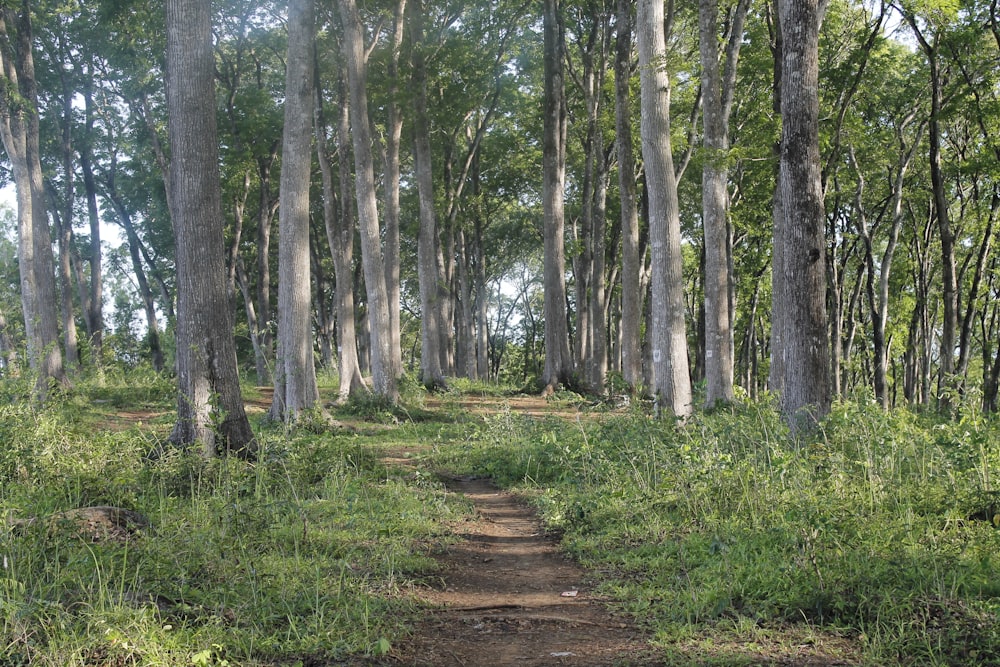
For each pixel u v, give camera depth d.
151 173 35.38
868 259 27.27
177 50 11.44
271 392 28.73
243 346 51.34
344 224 24.16
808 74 11.07
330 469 10.82
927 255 31.45
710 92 17.86
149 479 9.11
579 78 32.59
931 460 8.74
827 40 21.70
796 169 11.08
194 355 11.20
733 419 10.68
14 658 4.08
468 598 6.36
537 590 6.64
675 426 11.80
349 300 24.22
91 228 34.38
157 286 49.44
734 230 30.97
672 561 6.82
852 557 5.91
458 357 47.47
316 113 25.78
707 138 17.92
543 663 4.88
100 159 36.22
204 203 11.42
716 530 7.29
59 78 30.61
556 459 12.41
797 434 9.96
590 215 34.94
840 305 30.64
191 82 11.44
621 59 20.38
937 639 4.68
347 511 8.66
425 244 29.70
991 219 24.11
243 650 4.66
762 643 4.93
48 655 4.09
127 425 17.11
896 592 5.30
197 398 11.15
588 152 31.62
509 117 36.34
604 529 8.45
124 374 29.11
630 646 5.11
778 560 6.26
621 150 20.86
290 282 17.98
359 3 25.69
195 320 11.28
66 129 30.66
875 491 7.81
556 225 27.31
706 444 9.38
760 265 34.12
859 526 6.62
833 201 29.33
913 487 8.12
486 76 30.78
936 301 35.28
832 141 21.48
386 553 7.09
